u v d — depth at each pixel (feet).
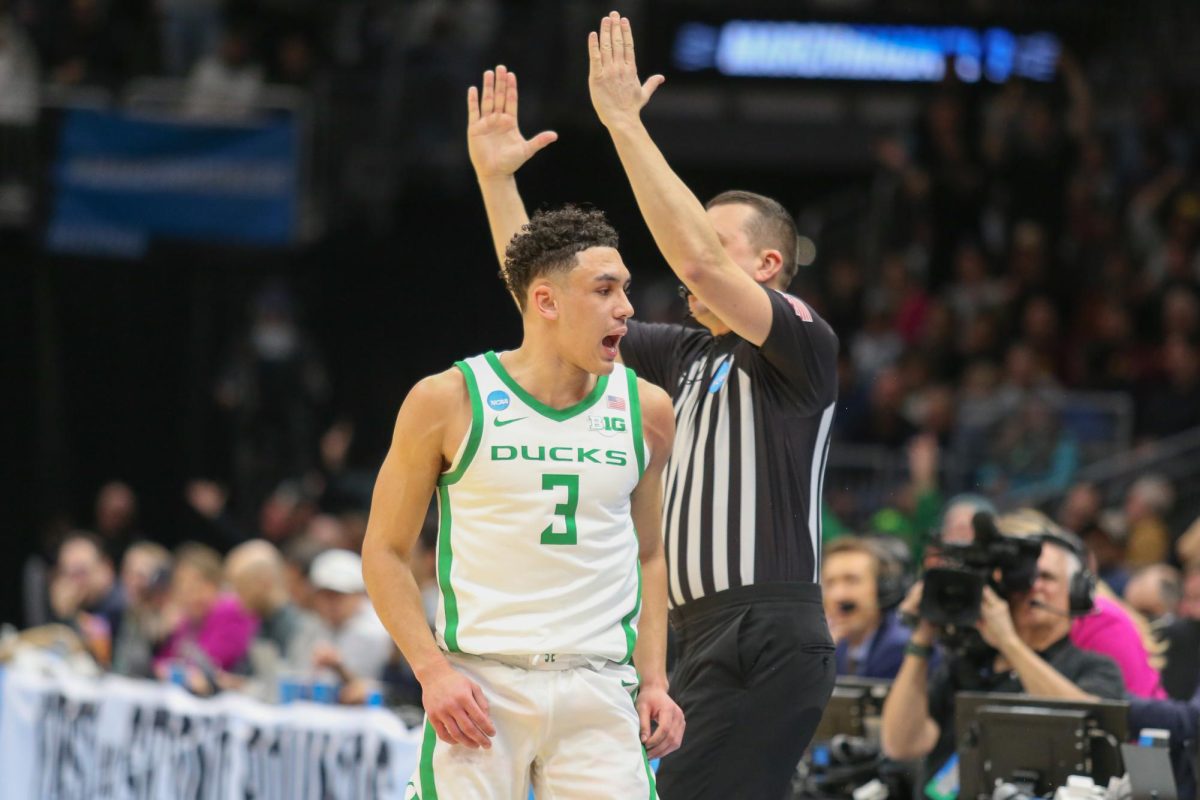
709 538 16.75
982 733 19.31
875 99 60.95
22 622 59.06
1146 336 52.08
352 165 57.98
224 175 53.52
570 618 14.69
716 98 60.85
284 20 60.39
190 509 59.57
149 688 27.73
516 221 19.04
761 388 16.90
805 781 21.59
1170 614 28.53
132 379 60.70
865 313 57.26
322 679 27.68
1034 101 56.54
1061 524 41.83
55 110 54.13
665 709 15.11
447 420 14.80
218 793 25.84
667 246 15.92
